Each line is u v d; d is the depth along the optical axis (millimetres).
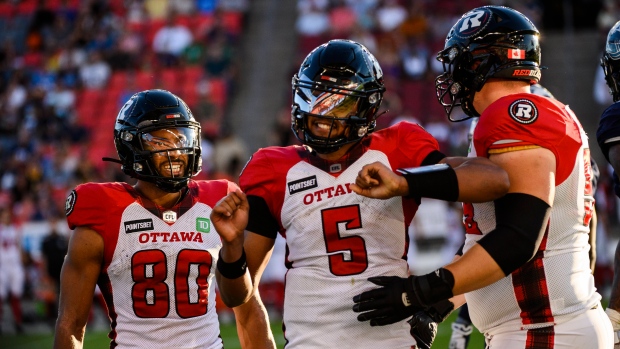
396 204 10578
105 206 11727
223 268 10461
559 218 10211
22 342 32906
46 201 44000
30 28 59844
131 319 11688
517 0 51625
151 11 57781
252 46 56062
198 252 11820
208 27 55344
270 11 58094
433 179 9430
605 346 10375
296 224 10648
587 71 49625
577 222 10398
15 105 54219
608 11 50125
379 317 9641
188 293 11773
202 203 12172
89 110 53125
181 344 11672
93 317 35969
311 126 10359
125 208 11781
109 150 50250
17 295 36938
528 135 9805
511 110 9953
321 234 10523
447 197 9492
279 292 36562
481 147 10180
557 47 50812
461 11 52094
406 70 48594
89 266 11680
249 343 12352
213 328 12031
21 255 39094
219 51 53500
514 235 9414
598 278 35594
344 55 10375
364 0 53438
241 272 10469
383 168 9398
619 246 12477
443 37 50531
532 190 9625
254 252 10914
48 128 51562
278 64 54531
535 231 9461
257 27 57281
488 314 10594
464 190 9414
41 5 61625
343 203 10508
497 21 10531
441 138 44469
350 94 10250
